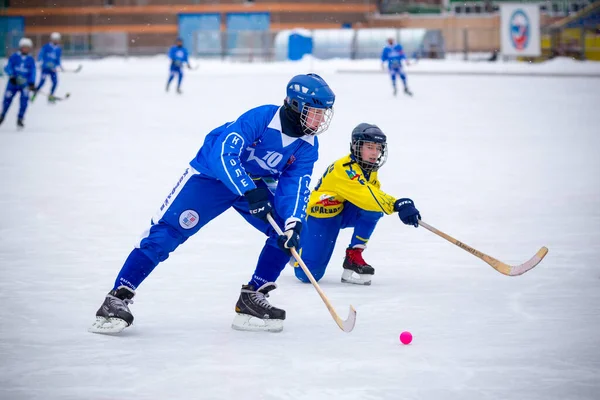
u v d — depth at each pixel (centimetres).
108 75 9412
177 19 14025
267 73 9512
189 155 3469
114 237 1944
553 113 5441
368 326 1266
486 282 1558
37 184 2717
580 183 2797
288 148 1230
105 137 4122
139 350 1139
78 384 1002
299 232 1205
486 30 12488
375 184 1570
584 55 11388
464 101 6291
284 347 1159
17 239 1908
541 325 1266
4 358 1099
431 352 1133
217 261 1725
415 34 11656
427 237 1992
